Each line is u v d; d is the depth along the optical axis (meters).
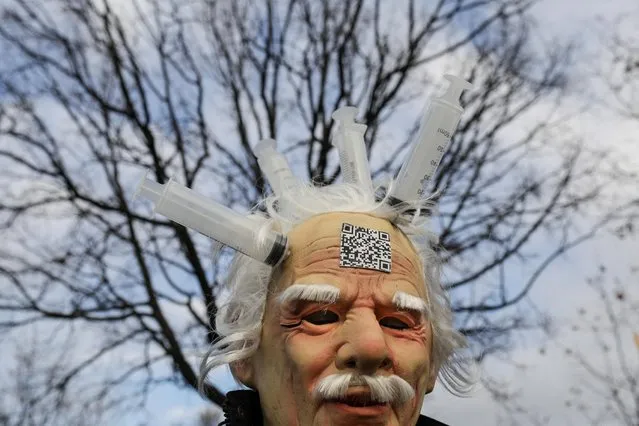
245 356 0.73
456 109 0.78
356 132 0.85
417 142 0.78
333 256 0.70
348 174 0.82
